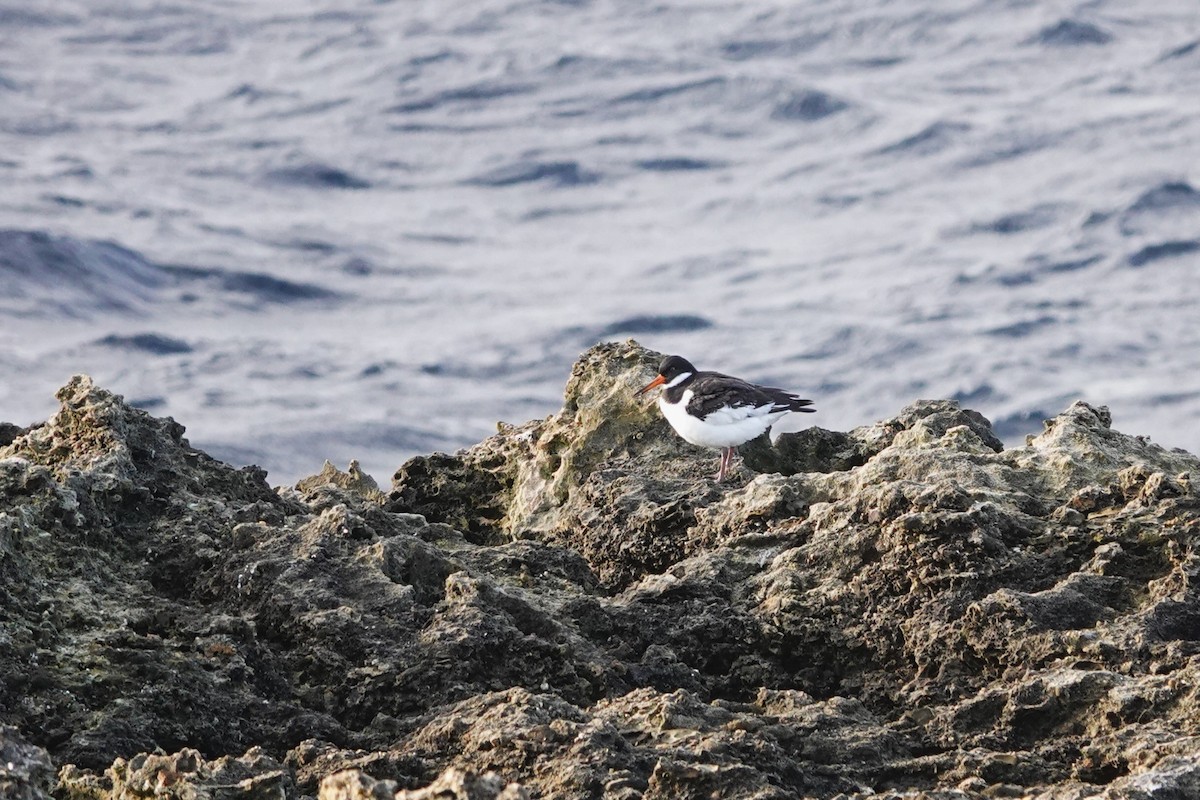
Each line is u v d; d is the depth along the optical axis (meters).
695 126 95.50
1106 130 88.88
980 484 19.44
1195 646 16.23
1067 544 18.11
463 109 100.69
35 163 86.50
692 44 112.94
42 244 68.12
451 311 68.06
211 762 13.85
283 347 62.81
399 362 61.66
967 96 97.94
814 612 17.98
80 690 15.35
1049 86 99.25
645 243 77.31
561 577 19.80
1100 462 19.89
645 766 13.85
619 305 68.44
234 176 86.94
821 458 24.47
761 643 18.05
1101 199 77.56
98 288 66.12
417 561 18.14
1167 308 66.31
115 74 109.25
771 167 87.94
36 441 20.20
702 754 13.91
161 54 115.25
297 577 17.34
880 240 75.88
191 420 54.34
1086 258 71.88
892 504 18.56
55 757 14.55
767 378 60.62
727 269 73.06
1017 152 86.69
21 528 17.06
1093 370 60.16
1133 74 100.50
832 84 101.56
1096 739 15.16
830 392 59.66
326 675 16.33
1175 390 57.78
